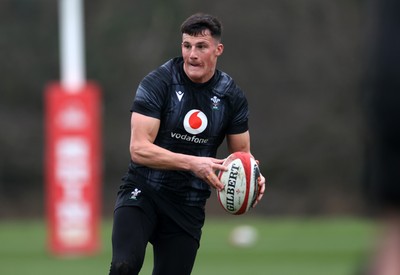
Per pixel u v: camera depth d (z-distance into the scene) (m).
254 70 120.44
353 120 119.19
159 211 20.62
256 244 68.75
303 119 119.31
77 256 57.69
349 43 120.31
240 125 21.14
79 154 56.81
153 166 19.86
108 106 118.94
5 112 119.62
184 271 20.97
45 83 120.19
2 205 116.50
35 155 118.38
